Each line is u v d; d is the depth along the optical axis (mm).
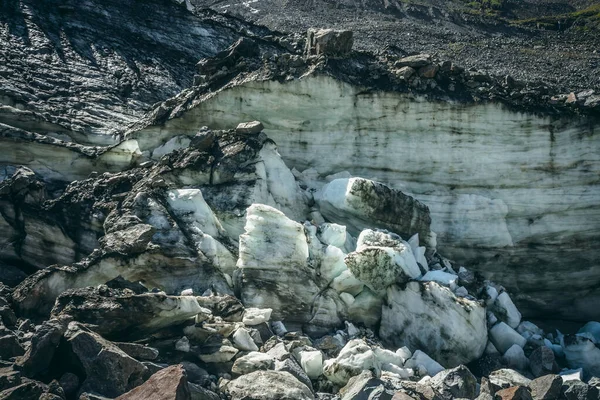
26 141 16453
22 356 10406
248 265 13680
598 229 16391
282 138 16516
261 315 12719
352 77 16344
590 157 16328
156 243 13680
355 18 54188
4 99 18734
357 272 13867
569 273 16531
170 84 24312
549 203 16359
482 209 16281
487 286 15305
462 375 11836
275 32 30000
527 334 14914
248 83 16328
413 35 49688
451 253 16312
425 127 16328
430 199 16344
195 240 13938
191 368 11141
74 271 12914
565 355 14562
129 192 14828
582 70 41812
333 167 16438
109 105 20922
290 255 13852
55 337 10266
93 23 25547
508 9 61250
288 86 16234
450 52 45625
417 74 16484
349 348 12031
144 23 26812
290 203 15297
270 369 11250
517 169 16344
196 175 15133
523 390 11469
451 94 16328
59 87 21000
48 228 14859
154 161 16344
